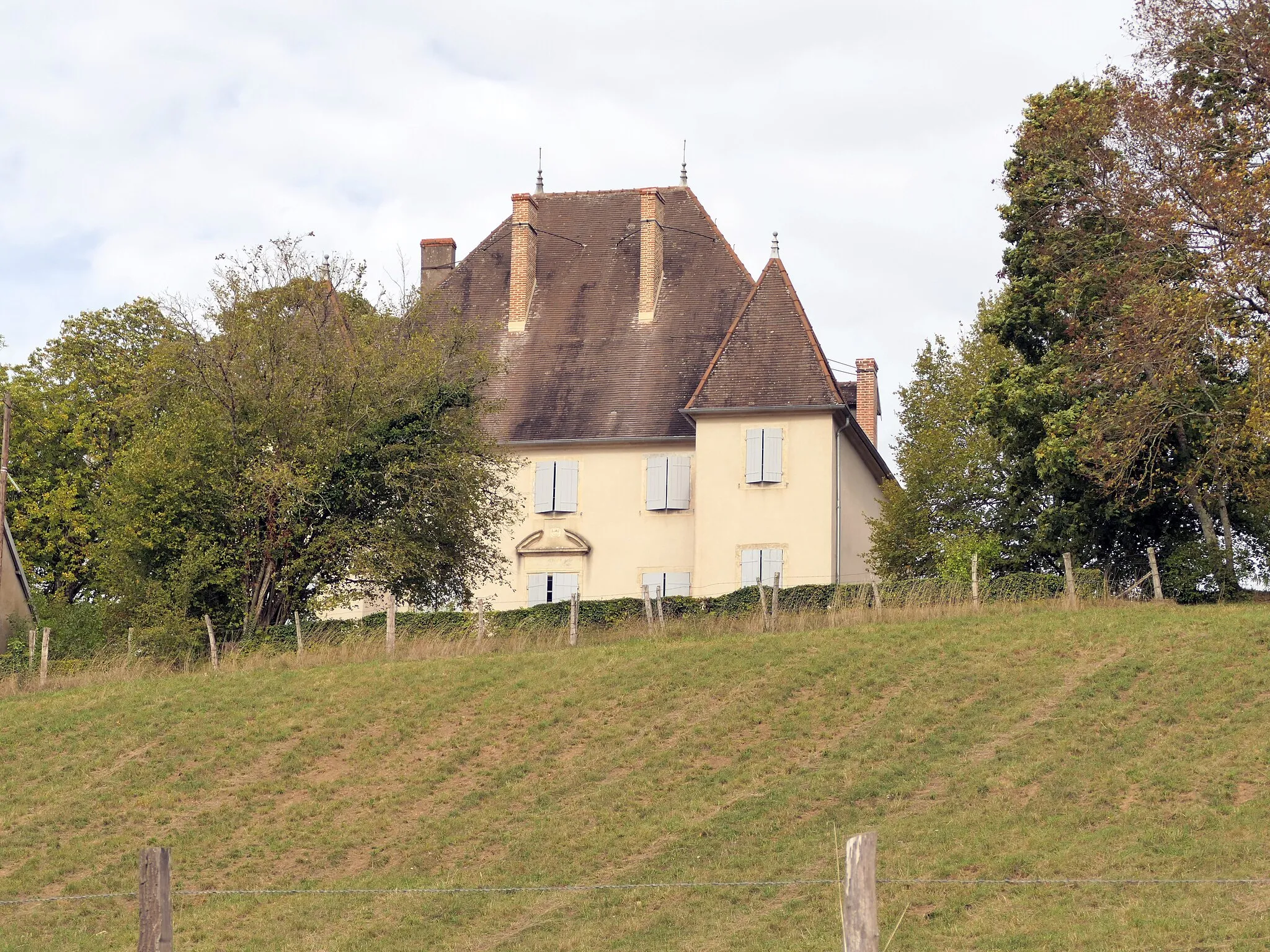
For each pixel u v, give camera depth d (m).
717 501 78.56
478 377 70.69
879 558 75.69
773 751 43.19
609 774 42.91
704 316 85.75
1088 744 40.25
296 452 64.06
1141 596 60.06
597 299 87.44
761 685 48.19
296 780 44.88
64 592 94.25
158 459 63.47
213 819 42.38
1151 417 58.06
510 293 87.75
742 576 77.56
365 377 66.44
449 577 67.38
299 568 63.81
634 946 31.70
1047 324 65.75
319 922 34.88
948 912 31.56
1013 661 47.75
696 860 36.31
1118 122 61.41
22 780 46.44
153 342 95.75
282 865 39.19
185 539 63.78
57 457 94.31
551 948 31.97
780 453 78.25
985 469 74.75
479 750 45.62
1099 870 32.69
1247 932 28.11
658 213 87.62
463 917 34.59
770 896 33.75
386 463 65.00
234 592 63.31
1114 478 58.19
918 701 45.41
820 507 77.50
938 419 78.69
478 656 54.81
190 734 48.62
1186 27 60.41
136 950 33.91
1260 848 32.50
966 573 66.69
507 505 69.50
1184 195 59.44
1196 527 64.75
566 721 47.03
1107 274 60.72
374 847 39.75
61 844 41.38
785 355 79.62
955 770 40.00
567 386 84.19
